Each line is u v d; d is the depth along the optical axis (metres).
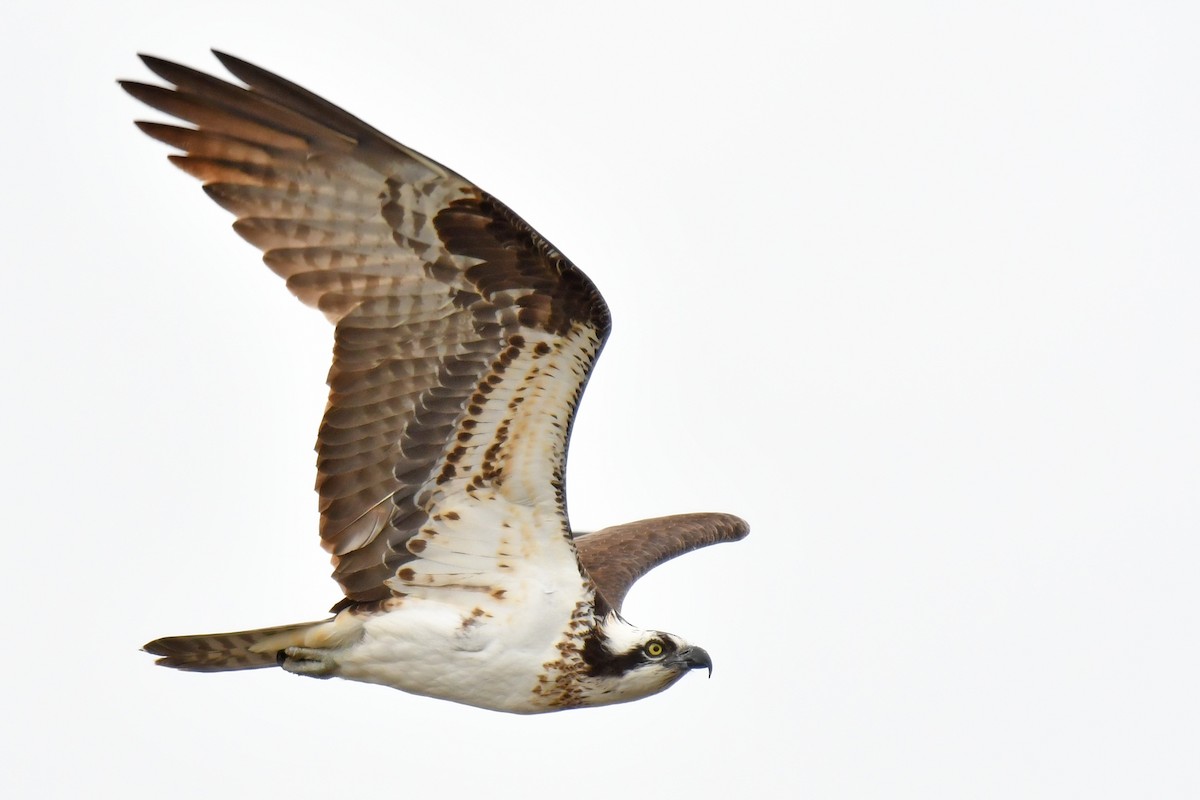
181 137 12.03
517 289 12.65
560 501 13.41
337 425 12.91
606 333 12.78
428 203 12.37
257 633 13.38
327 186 12.33
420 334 12.77
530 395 13.00
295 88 11.83
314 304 12.59
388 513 13.30
